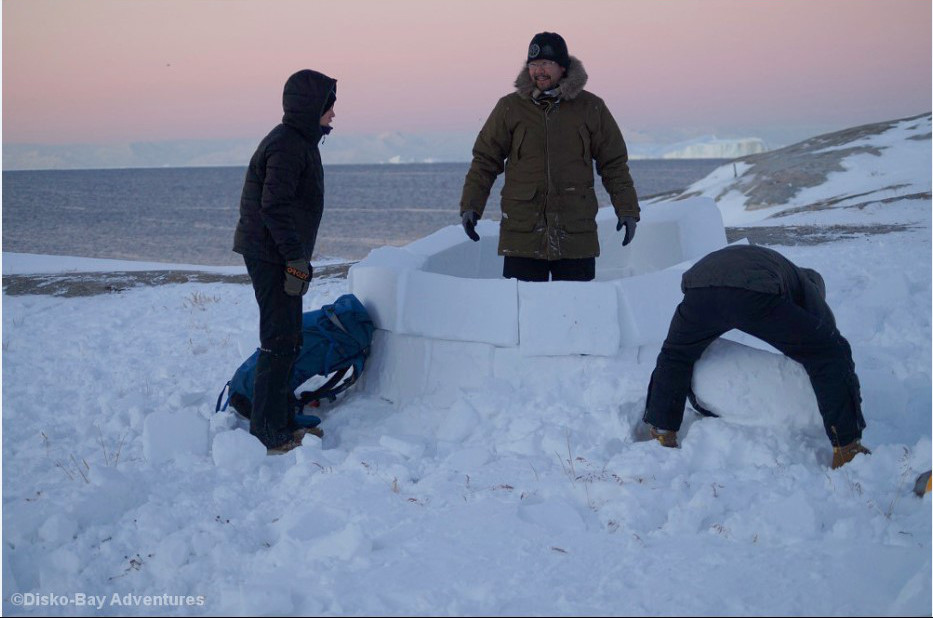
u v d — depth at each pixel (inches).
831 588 106.2
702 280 154.3
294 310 178.7
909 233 477.7
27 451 183.6
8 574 122.0
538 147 205.9
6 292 415.5
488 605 106.1
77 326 333.1
